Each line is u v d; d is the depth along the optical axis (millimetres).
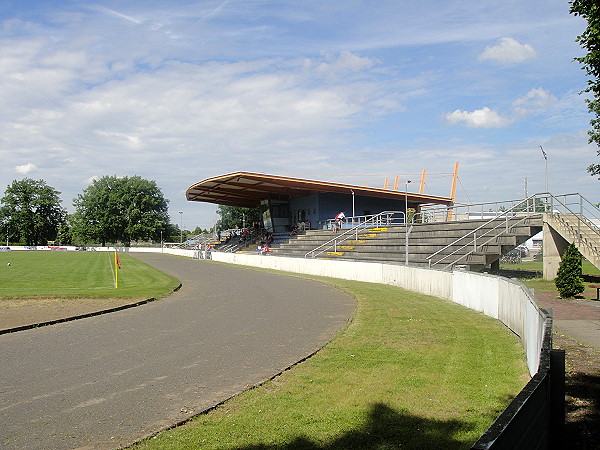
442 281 17656
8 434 5562
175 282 27125
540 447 3578
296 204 61875
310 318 13805
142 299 18641
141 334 11820
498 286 12281
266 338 10953
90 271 38844
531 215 24766
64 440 5363
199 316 14633
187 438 5285
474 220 29391
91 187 122250
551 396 4301
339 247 38875
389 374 7480
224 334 11570
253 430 5465
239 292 21641
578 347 9383
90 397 6922
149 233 120562
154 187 124750
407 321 12328
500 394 6406
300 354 9250
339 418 5738
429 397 6387
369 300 17188
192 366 8570
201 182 53625
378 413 5867
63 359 9312
